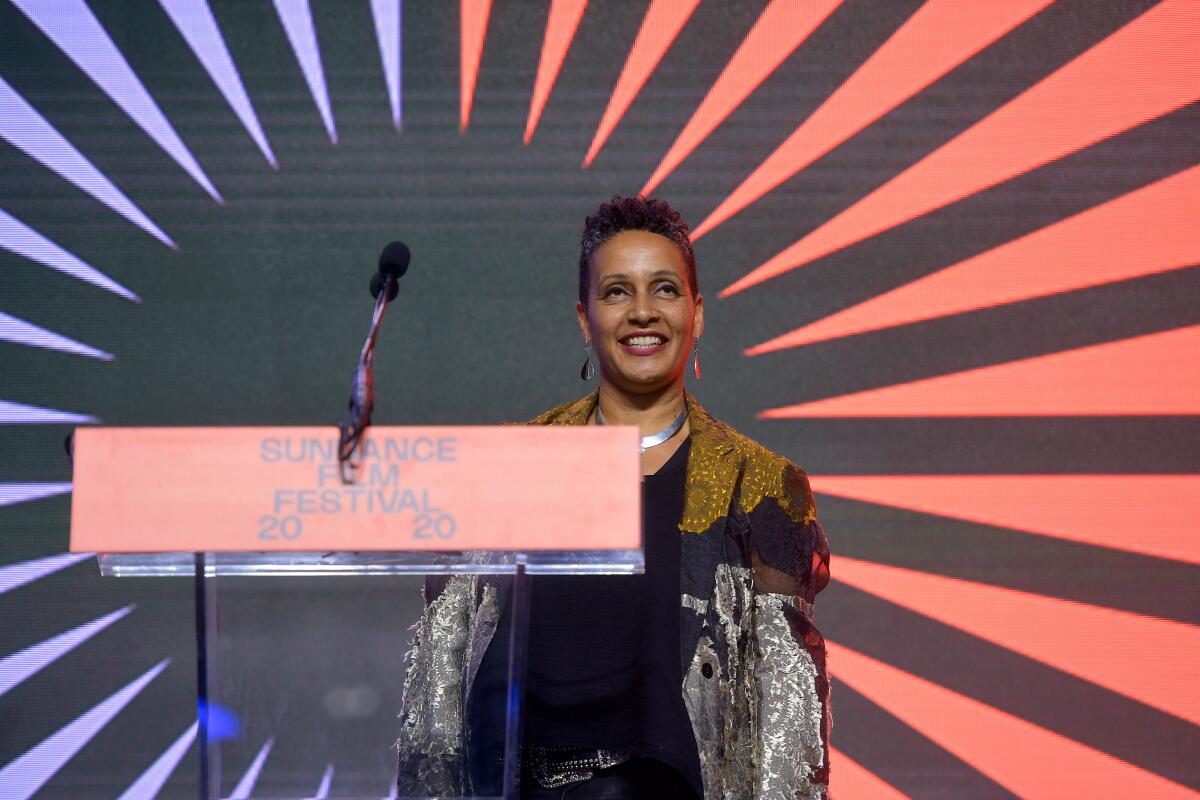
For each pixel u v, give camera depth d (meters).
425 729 5.18
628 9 11.49
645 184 11.41
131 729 10.91
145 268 11.32
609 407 5.74
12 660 10.91
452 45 11.49
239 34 11.47
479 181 11.45
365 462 3.82
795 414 11.26
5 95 11.38
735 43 11.48
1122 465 11.12
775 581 5.31
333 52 11.48
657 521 5.38
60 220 11.33
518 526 3.79
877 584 11.09
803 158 11.41
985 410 11.23
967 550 11.12
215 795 4.03
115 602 11.05
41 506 11.10
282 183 11.41
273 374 11.28
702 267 11.34
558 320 11.41
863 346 11.31
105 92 11.43
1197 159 11.25
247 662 10.63
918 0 11.45
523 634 4.07
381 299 4.29
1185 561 11.01
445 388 11.34
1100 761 10.84
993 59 11.40
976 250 11.31
